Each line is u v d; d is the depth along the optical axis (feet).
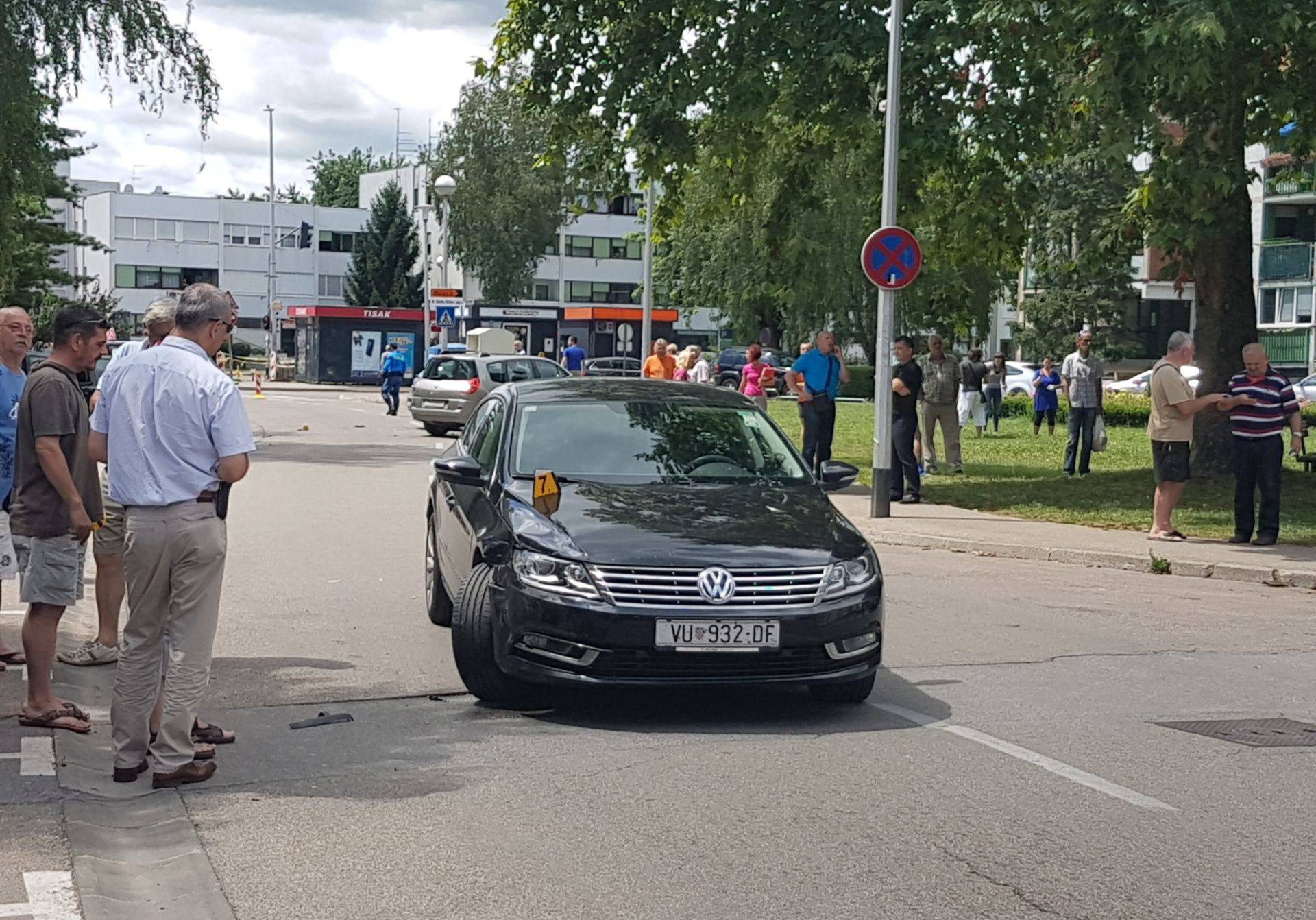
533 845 17.98
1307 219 194.39
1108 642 32.99
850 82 64.49
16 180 79.97
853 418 139.74
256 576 41.04
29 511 23.32
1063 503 61.57
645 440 29.25
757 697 26.68
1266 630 35.35
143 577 20.17
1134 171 63.62
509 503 26.43
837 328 190.70
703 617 23.68
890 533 52.39
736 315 202.28
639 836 18.34
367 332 217.36
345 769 21.47
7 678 27.35
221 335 20.81
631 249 344.90
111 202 327.88
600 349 237.86
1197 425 67.87
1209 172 55.62
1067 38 55.26
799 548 24.89
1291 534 51.62
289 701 25.90
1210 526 53.57
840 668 24.57
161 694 22.63
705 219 78.54
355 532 51.44
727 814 19.33
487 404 33.50
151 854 17.84
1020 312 220.43
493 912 15.71
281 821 18.93
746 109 64.23
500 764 21.80
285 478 72.90
